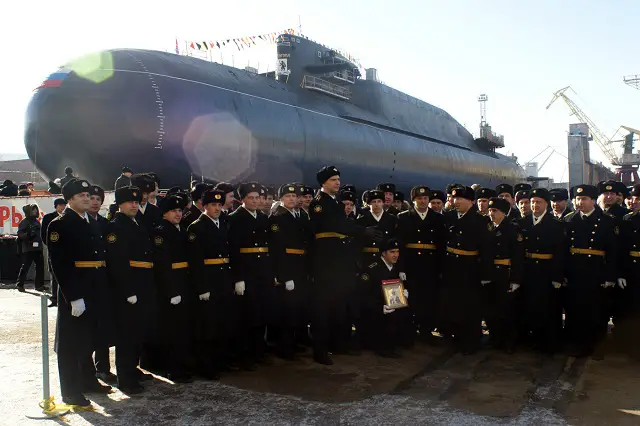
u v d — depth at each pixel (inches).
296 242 278.7
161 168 523.5
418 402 208.8
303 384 235.8
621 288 289.0
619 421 186.1
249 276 266.2
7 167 1924.2
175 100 533.6
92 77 505.7
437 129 1184.2
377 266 295.3
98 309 218.7
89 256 215.0
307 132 693.3
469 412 196.2
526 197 306.0
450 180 1125.1
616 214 325.7
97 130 494.0
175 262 248.8
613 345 306.0
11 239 553.3
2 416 197.9
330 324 286.4
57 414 199.3
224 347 258.7
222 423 189.0
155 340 240.1
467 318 291.3
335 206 275.9
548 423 183.9
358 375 249.1
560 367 261.6
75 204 214.8
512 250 284.7
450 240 299.9
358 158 799.1
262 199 311.6
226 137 567.5
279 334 285.7
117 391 227.6
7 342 308.8
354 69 933.8
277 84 751.7
